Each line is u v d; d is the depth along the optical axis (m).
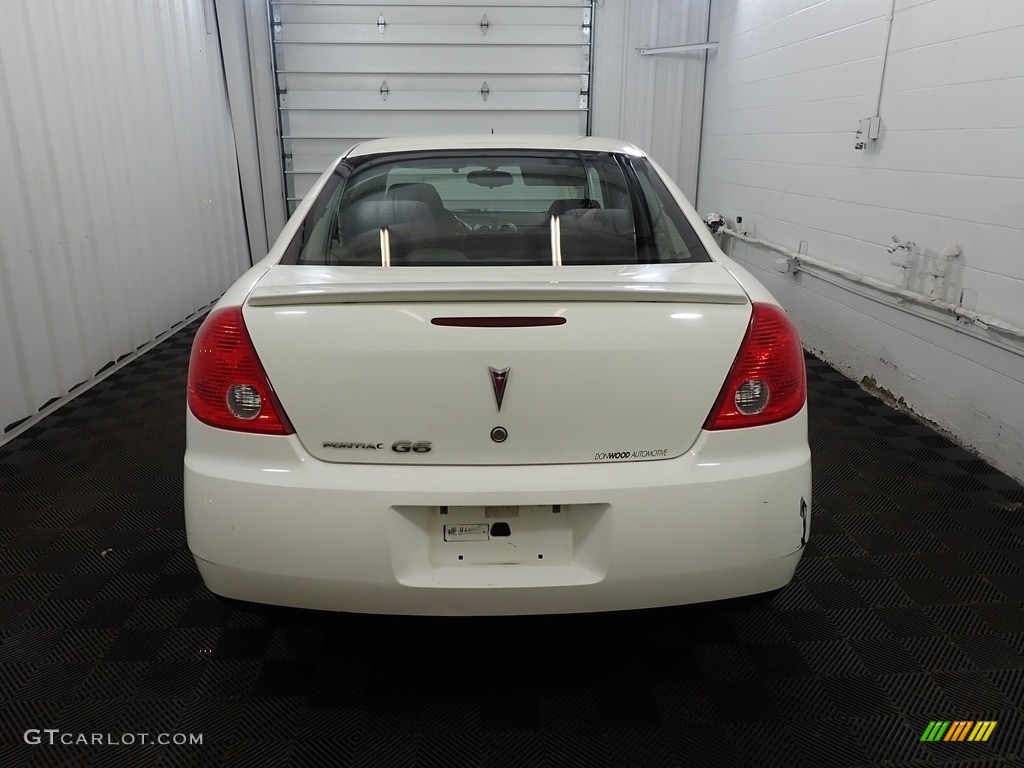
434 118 6.20
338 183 1.91
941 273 2.94
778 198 4.64
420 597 1.31
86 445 2.90
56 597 1.91
